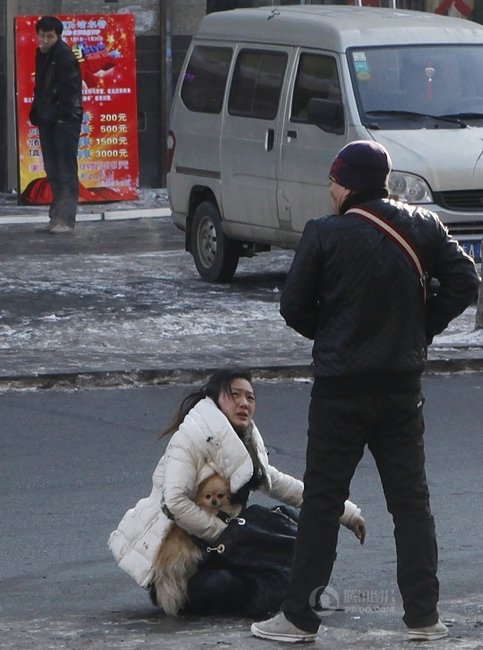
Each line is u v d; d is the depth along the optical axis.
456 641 18.73
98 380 37.66
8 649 18.88
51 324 44.59
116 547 21.20
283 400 36.12
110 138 72.00
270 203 49.56
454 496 27.53
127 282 52.41
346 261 18.50
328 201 46.97
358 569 23.33
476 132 47.91
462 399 36.31
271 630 18.91
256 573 20.67
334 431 18.66
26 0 73.12
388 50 48.62
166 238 63.56
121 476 28.97
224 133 51.62
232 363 38.97
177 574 20.73
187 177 53.72
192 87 54.09
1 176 74.81
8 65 73.19
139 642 19.05
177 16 75.38
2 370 37.81
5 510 26.62
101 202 72.19
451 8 80.31
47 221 67.62
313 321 19.02
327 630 19.67
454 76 49.00
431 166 46.47
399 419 18.73
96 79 71.50
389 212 18.70
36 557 24.08
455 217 46.78
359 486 28.31
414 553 18.81
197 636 19.34
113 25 71.50
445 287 18.95
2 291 50.12
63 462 30.06
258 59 51.00
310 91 48.56
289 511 21.50
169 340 42.47
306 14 50.69
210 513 20.89
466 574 22.94
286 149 48.69
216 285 52.34
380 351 18.42
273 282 52.94
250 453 21.23
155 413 34.66
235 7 76.62
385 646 18.52
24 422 33.69
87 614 21.19
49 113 63.62
